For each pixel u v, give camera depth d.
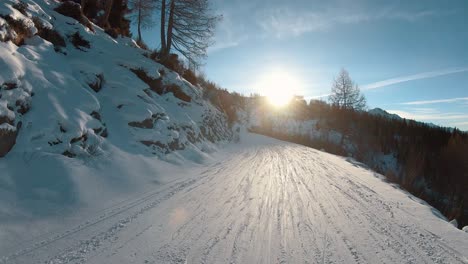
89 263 2.95
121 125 8.00
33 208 3.98
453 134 34.00
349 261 3.21
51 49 7.93
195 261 3.08
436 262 3.26
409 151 28.34
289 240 3.74
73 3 11.90
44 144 5.22
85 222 4.01
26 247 3.18
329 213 4.95
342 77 41.06
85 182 5.11
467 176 19.22
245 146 18.47
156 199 5.29
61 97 6.37
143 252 3.24
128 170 6.33
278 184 7.20
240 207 5.09
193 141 10.98
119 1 19.38
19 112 5.21
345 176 8.91
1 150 4.56
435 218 4.93
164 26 17.03
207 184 6.71
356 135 39.25
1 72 5.14
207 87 20.89
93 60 10.34
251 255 3.27
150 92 10.98
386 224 4.50
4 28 6.32
